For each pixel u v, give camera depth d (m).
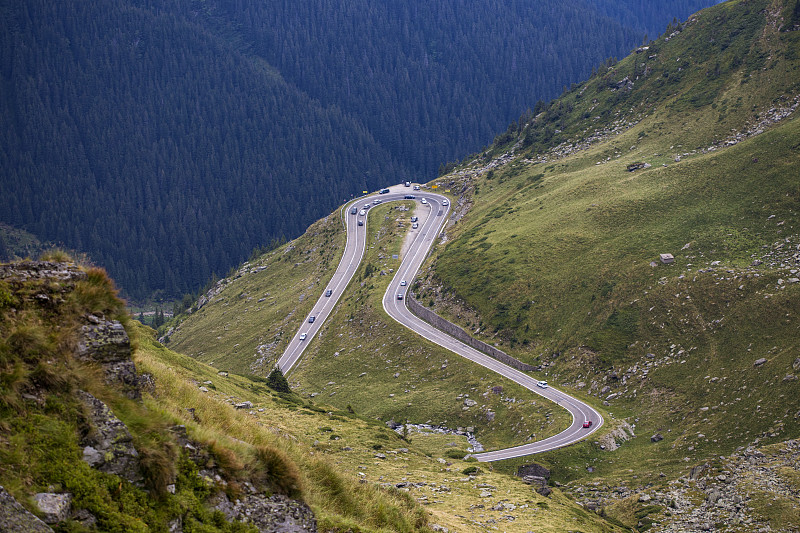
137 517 13.18
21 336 13.77
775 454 82.94
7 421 12.55
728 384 112.81
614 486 94.31
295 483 17.88
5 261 15.45
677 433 107.56
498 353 150.12
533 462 103.56
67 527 11.94
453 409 134.38
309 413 62.06
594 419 117.56
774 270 130.50
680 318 132.38
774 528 62.03
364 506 23.75
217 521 14.92
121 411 14.64
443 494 42.41
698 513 70.38
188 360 63.44
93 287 16.05
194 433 16.44
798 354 108.56
